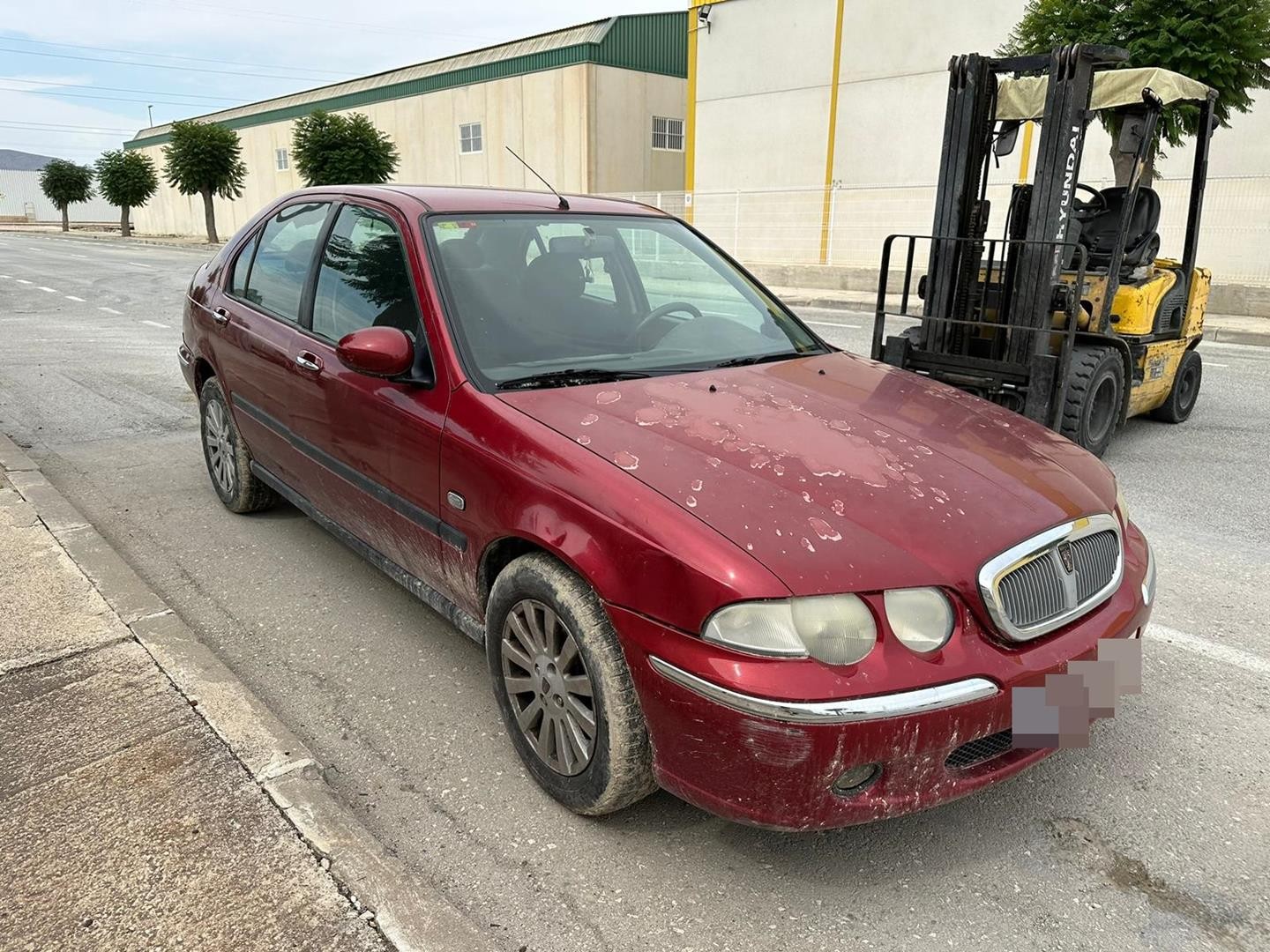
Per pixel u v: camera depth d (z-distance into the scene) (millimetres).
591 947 2232
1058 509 2572
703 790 2301
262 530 4859
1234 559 4719
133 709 2947
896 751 2180
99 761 2689
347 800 2760
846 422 2902
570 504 2510
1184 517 5375
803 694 2121
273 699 3309
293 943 2080
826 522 2326
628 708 2426
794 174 23391
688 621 2236
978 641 2305
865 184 22000
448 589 3178
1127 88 6516
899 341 6660
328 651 3645
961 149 6375
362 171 36438
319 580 4273
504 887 2424
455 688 3396
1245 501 5684
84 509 5137
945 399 3354
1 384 8461
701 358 3445
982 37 19562
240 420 4598
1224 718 3260
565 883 2441
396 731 3127
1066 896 2426
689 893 2416
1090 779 2920
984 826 2703
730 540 2252
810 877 2484
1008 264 6410
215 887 2236
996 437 3006
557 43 32562
